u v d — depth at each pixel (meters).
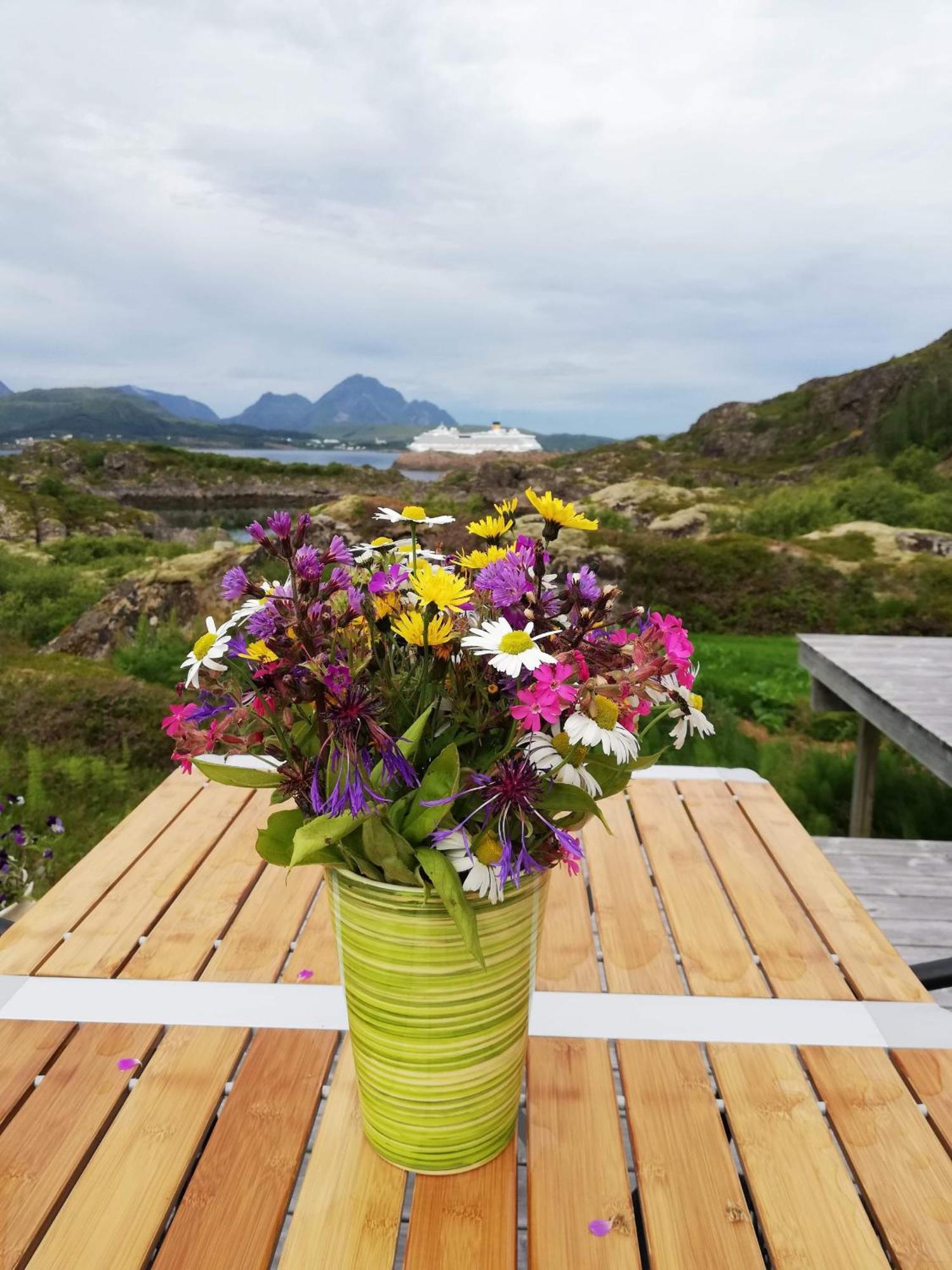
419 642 0.71
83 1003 1.14
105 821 3.68
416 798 0.74
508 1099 0.89
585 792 0.77
